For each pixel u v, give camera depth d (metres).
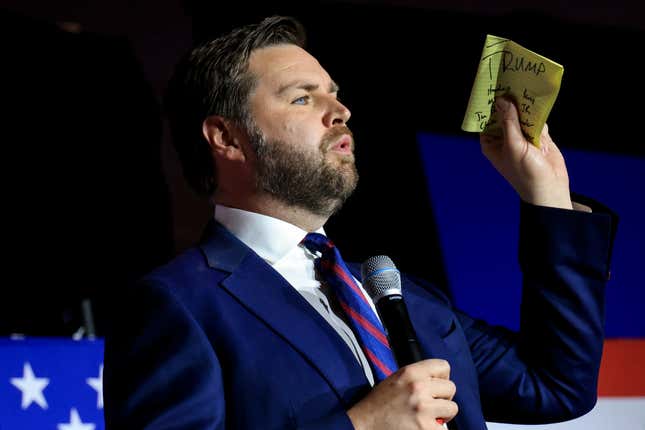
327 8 4.41
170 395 2.02
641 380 3.46
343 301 2.26
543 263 2.41
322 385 2.07
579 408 2.42
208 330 2.12
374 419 1.95
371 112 4.38
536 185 2.43
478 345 2.53
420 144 4.33
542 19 4.60
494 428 3.15
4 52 3.77
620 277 4.17
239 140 2.45
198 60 2.56
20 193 3.69
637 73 4.66
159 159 3.99
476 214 4.22
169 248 3.94
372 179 4.28
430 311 2.46
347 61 4.41
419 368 2.01
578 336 2.39
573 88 4.57
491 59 2.33
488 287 4.09
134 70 4.02
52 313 3.65
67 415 2.84
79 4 3.99
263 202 2.41
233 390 2.06
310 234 2.40
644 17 4.71
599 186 4.33
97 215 3.82
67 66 3.88
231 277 2.21
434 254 4.15
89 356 2.93
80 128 3.85
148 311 2.13
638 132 4.60
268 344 2.11
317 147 2.37
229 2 4.21
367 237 4.21
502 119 2.42
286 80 2.45
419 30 4.50
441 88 4.47
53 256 3.70
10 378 2.80
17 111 3.74
